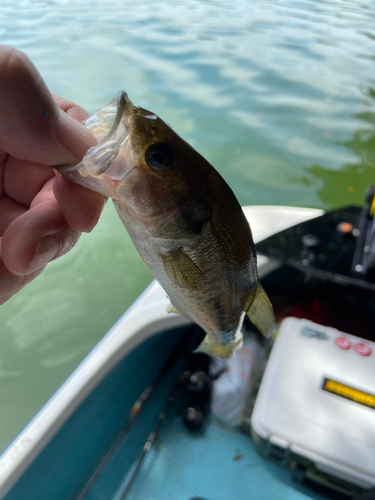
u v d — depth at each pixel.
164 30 1.48
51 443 0.23
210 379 0.32
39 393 0.42
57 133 0.12
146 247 0.15
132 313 0.31
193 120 0.86
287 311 0.35
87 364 0.26
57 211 0.13
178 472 0.28
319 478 0.25
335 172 0.72
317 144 0.79
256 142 0.79
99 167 0.12
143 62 1.14
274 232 0.38
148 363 0.32
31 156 0.12
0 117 0.11
